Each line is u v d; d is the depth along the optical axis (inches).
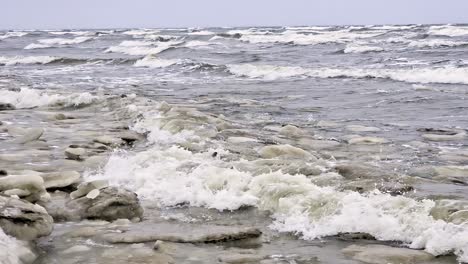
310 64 1086.4
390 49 1337.4
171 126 406.0
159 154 306.5
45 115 507.8
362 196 225.5
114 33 2583.7
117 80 898.1
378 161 331.3
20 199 205.3
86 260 177.5
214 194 248.4
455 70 808.9
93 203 224.7
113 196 226.7
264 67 980.6
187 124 409.1
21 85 771.4
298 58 1233.4
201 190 251.3
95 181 244.1
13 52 1776.6
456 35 1630.2
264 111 546.6
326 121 487.5
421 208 207.9
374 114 532.7
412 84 778.2
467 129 444.5
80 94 579.8
